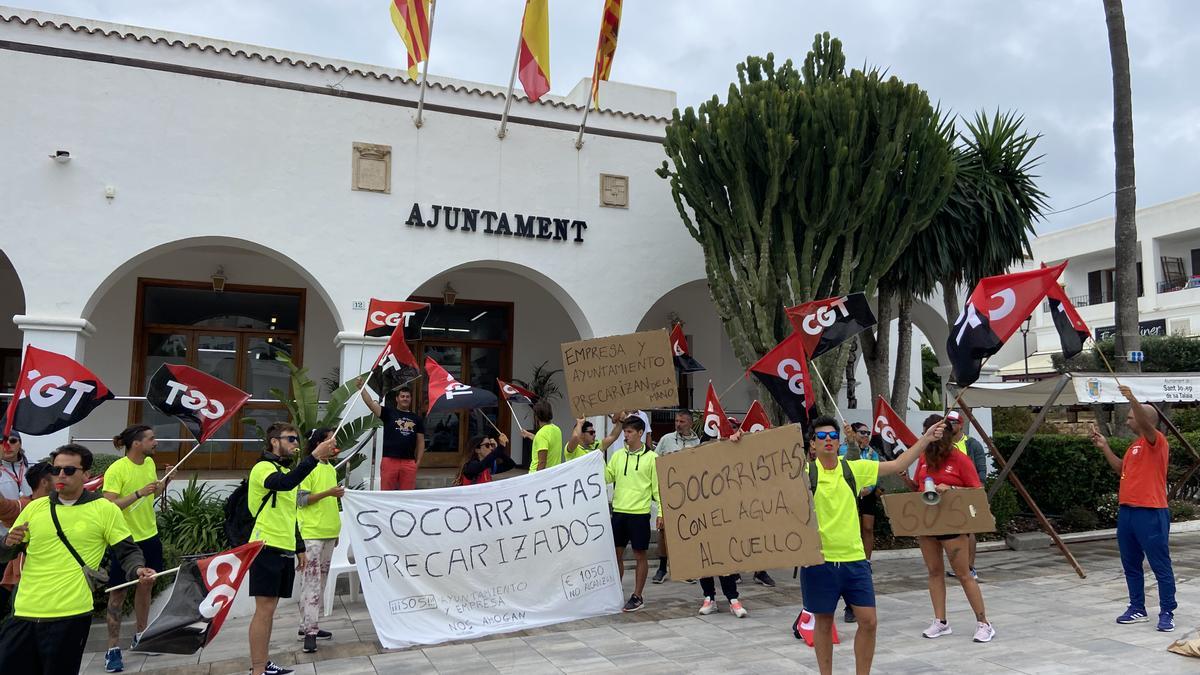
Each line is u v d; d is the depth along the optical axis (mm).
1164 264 33375
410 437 8664
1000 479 8891
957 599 8008
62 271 10078
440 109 11969
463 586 6492
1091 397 8336
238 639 7238
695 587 8938
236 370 14039
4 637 4461
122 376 13227
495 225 12062
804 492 4754
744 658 6070
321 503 6930
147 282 13539
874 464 5074
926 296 12539
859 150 10195
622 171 12938
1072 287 37531
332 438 5918
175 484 11359
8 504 6223
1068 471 12648
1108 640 6324
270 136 11102
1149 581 8766
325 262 11188
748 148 10461
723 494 4934
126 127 10500
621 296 12695
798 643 6488
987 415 14438
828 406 10430
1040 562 10117
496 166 12195
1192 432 16094
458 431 15266
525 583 6645
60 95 10273
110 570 6297
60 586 4484
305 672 5977
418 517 6453
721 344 16422
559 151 12594
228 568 4980
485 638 6754
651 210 13055
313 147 11289
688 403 16547
